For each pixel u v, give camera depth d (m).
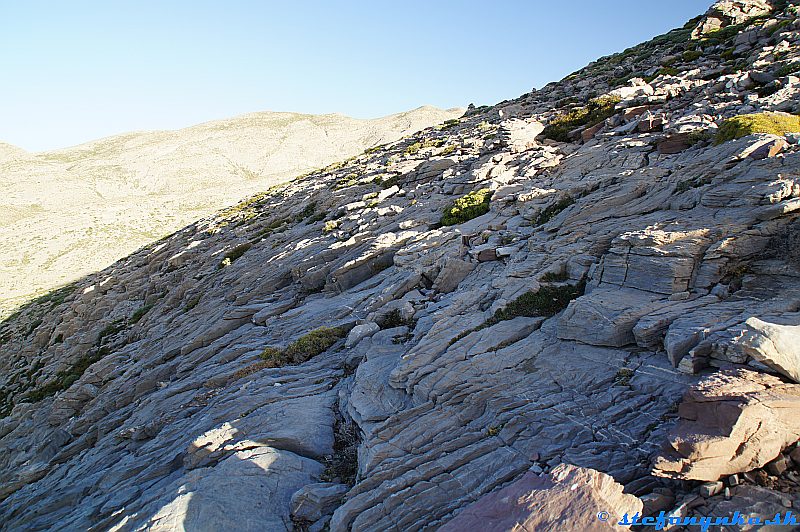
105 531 13.28
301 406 15.55
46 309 64.75
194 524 11.09
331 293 26.59
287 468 12.64
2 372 54.53
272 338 23.69
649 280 12.55
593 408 10.12
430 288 21.20
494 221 23.44
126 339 42.59
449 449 10.67
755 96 23.77
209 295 37.56
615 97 34.56
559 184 23.53
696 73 33.16
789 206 11.50
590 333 12.06
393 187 39.38
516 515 7.68
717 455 7.51
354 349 18.11
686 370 9.62
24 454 32.62
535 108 49.19
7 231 134.00
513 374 12.08
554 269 15.80
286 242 39.78
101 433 25.53
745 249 11.79
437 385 12.59
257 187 180.38
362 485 10.59
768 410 7.71
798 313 9.79
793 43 30.64
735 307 10.66
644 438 8.95
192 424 18.19
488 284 17.34
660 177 17.34
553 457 9.34
